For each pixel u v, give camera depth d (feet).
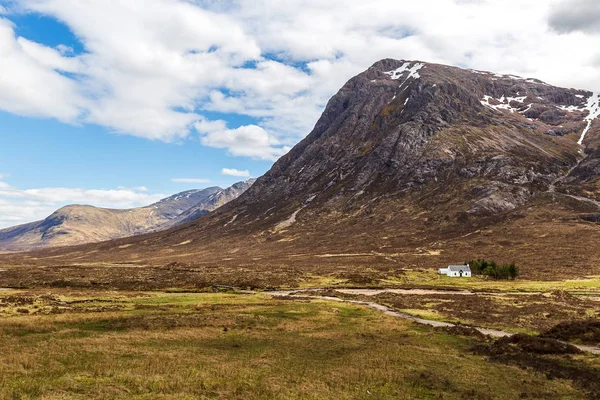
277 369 106.42
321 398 84.89
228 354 122.01
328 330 167.32
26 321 157.48
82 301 238.07
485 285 361.92
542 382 100.01
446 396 89.76
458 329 166.61
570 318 190.49
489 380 101.65
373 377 101.60
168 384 88.17
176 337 143.02
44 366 98.78
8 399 73.72
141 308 208.33
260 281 367.45
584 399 88.69
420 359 120.78
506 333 165.37
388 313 220.23
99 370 96.37
